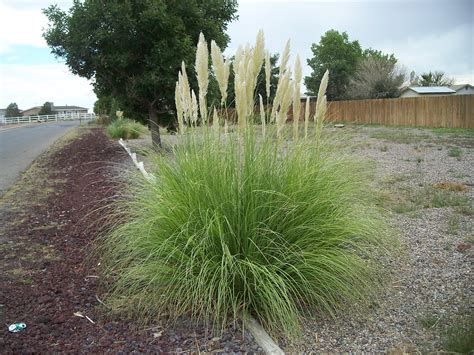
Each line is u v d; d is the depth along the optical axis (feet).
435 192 22.63
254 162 11.76
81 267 14.14
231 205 11.25
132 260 12.46
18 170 38.27
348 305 11.23
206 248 10.91
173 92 43.96
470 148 43.21
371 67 135.54
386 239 13.37
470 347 8.80
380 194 19.31
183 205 11.73
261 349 9.34
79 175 33.81
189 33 45.50
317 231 11.53
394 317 10.67
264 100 14.44
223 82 13.38
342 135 15.25
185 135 13.66
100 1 41.22
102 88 49.16
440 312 10.75
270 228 11.39
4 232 18.34
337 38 182.70
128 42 42.42
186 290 10.69
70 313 11.12
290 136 14.03
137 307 11.13
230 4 49.44
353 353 9.27
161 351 9.32
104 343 9.66
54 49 44.62
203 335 9.93
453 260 13.79
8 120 236.43
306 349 9.48
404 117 85.40
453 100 75.82
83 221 19.45
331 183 12.62
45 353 9.23
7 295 12.16
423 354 9.00
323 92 13.52
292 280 10.85
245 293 10.85
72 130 119.14
